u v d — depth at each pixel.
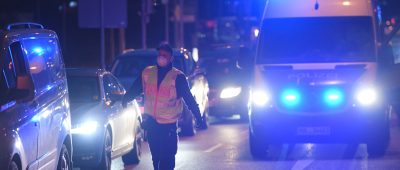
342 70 24.14
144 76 17.23
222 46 41.66
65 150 18.53
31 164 15.57
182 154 26.38
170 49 17.20
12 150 14.44
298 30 24.78
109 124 21.78
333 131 24.09
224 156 25.73
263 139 24.50
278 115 24.20
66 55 57.19
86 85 22.58
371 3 25.16
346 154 25.52
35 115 16.00
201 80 33.97
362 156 24.83
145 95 17.27
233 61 40.09
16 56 16.20
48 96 17.25
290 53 24.55
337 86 24.06
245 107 39.34
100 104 21.94
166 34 68.44
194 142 30.11
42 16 57.59
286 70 24.28
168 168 17.44
